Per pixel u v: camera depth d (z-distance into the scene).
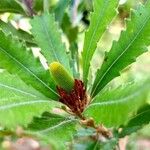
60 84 0.22
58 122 0.21
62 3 0.31
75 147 0.29
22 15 0.30
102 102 0.19
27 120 0.18
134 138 0.35
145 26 0.22
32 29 0.25
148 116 0.25
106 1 0.23
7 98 0.18
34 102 0.19
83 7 0.33
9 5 0.29
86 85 0.23
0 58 0.23
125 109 0.16
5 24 0.28
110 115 0.17
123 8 0.30
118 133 0.27
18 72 0.23
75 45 0.31
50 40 0.25
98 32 0.23
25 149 0.48
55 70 0.22
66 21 0.33
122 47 0.22
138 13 0.22
